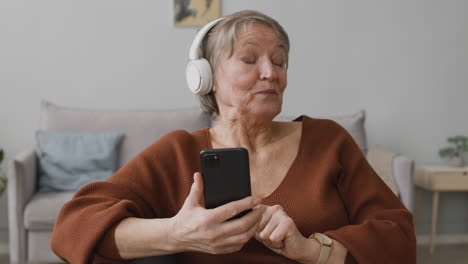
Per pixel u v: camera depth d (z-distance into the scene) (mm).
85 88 3576
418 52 3764
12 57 3496
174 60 3639
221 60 1126
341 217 1102
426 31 3756
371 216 1091
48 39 3520
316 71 3711
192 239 868
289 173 1131
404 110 3783
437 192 3473
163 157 1150
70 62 3551
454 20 3768
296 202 1086
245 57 1098
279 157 1161
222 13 3625
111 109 3607
